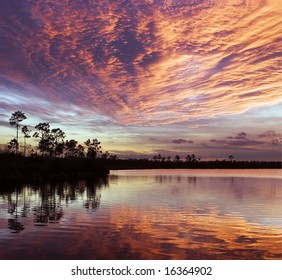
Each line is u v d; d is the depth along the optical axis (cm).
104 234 1482
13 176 5603
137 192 3784
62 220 1848
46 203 2694
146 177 8338
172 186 4862
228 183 5738
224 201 2834
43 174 6762
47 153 9838
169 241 1366
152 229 1605
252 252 1222
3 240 1361
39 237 1413
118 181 6212
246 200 2919
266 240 1390
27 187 4484
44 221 1816
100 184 5231
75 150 11406
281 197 3192
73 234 1477
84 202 2767
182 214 2088
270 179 7525
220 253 1208
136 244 1315
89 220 1850
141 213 2125
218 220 1861
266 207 2431
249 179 7475
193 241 1370
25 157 8888
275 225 1717
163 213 2130
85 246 1278
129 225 1703
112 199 3006
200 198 3091
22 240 1360
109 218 1922
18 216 2003
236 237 1441
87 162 9300
